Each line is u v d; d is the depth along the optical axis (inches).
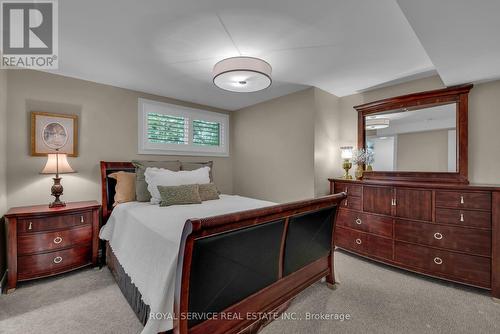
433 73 104.0
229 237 49.9
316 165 122.8
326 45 79.7
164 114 138.7
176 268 45.9
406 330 62.5
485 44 65.3
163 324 46.0
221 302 51.3
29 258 84.1
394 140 116.1
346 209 117.1
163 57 88.6
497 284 76.2
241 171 166.7
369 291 82.6
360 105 126.4
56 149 99.5
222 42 77.8
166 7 60.5
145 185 109.3
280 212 58.5
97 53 85.6
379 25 68.3
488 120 93.2
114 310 70.5
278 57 88.4
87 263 97.2
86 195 111.4
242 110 165.8
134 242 70.9
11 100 94.1
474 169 96.0
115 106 120.6
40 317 67.1
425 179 106.1
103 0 57.6
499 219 76.3
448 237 86.4
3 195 89.0
